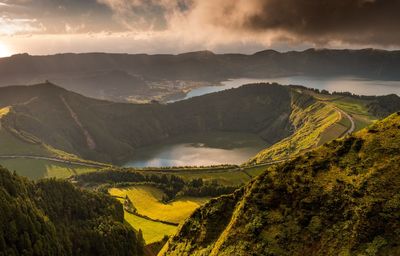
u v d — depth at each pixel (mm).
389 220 85312
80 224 178000
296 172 110188
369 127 112250
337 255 86812
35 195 177500
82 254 162125
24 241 137375
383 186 91875
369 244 84500
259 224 103312
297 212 100625
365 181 95188
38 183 190125
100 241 169250
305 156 113938
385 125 108750
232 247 103062
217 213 121938
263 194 109938
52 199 182750
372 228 86125
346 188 97750
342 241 88812
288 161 115438
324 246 90500
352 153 106500
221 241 107438
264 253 96625
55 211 177375
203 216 125062
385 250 81938
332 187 100438
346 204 94750
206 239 117688
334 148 112375
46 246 143000
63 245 155500
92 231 171125
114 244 171875
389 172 94375
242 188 123062
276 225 101062
